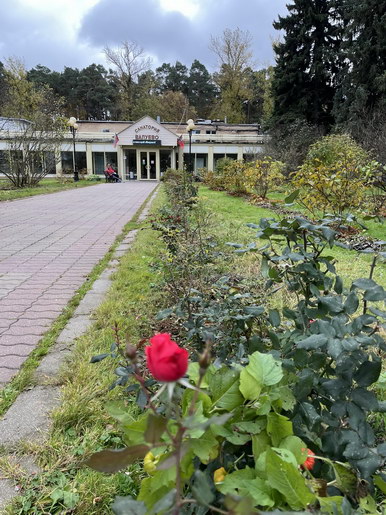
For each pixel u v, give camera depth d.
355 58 23.00
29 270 4.60
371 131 14.91
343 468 1.04
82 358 2.34
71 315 3.11
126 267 4.48
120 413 1.12
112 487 1.40
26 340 2.66
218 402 1.03
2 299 3.54
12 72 34.91
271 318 1.51
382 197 8.09
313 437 1.14
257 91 51.34
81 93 62.62
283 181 13.30
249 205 11.29
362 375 1.14
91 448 1.60
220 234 5.64
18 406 1.89
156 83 62.38
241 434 1.03
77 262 4.98
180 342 2.31
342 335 1.17
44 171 22.08
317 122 27.78
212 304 2.09
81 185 24.56
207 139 34.84
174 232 3.98
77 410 1.81
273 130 27.61
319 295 1.36
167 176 22.56
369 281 1.29
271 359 1.15
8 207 11.68
